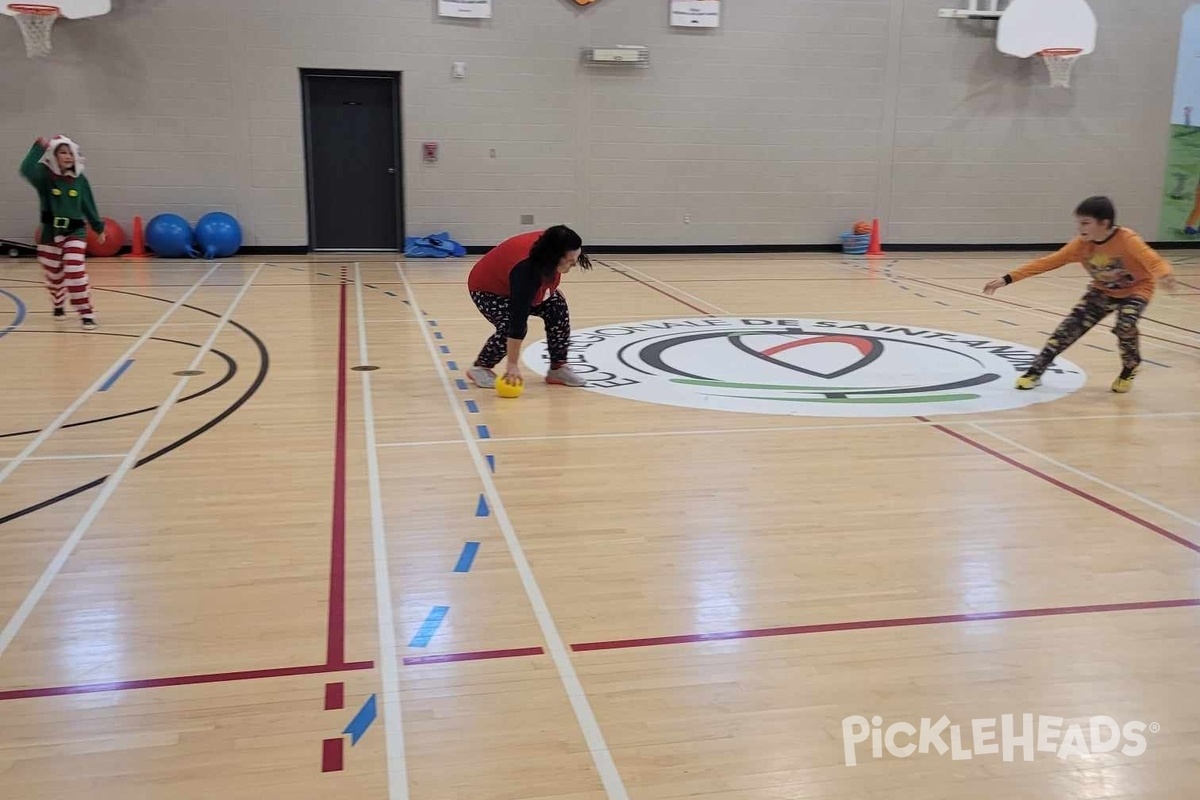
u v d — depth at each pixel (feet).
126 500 11.60
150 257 38.19
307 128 39.63
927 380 18.89
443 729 6.96
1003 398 17.54
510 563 9.93
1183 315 28.07
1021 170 45.37
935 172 44.70
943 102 43.98
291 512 11.30
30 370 18.49
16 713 7.06
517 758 6.62
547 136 41.19
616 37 40.83
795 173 43.62
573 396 17.25
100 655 7.93
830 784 6.42
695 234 43.45
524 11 39.91
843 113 43.37
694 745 6.82
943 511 11.66
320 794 6.19
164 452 13.53
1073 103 44.98
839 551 10.38
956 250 45.73
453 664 7.88
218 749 6.66
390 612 8.79
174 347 20.97
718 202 43.29
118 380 17.81
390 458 13.44
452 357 20.53
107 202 38.19
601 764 6.57
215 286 30.68
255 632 8.36
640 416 15.94
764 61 42.22
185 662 7.84
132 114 37.55
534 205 41.78
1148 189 46.60
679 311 26.99
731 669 7.88
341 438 14.38
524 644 8.23
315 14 38.29
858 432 15.17
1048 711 7.32
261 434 14.51
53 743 6.70
